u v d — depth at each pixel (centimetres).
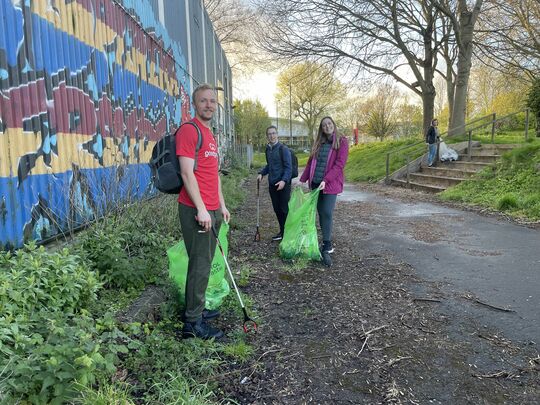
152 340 290
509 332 342
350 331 350
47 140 434
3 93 373
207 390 261
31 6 415
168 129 971
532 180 956
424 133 2145
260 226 802
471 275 486
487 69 2628
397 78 2169
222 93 2395
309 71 2419
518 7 1764
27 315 249
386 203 1107
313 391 267
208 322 361
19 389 199
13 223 378
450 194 1100
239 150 2956
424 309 392
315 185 575
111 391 223
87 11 535
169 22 1020
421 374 285
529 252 573
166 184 306
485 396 260
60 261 303
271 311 392
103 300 339
